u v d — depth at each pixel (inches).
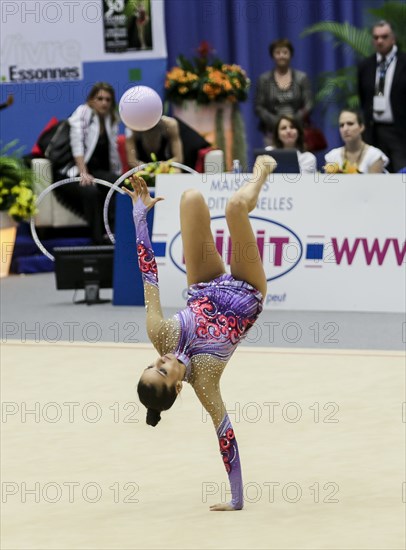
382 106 1040.2
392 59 1037.2
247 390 574.6
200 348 384.8
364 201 768.9
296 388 575.8
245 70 1197.1
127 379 606.9
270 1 1198.9
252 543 334.0
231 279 404.5
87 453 477.1
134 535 352.8
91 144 1002.1
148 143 946.7
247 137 1198.9
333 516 369.7
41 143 1040.8
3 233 995.3
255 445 478.6
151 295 391.5
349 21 1202.0
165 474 443.5
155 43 1123.3
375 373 601.3
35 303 848.3
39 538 355.6
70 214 1035.9
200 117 1100.5
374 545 328.5
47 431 512.1
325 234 772.6
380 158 887.7
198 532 352.5
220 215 783.1
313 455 461.1
